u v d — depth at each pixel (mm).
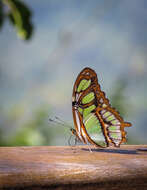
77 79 1032
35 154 979
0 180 935
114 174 948
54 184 939
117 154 987
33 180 938
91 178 945
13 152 985
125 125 1026
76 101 1030
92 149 1009
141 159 970
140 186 952
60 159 965
